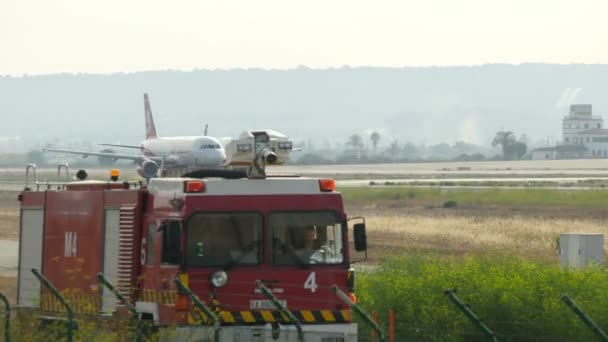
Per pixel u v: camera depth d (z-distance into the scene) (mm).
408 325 91875
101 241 87000
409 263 111500
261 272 77125
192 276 76250
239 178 83188
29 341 81375
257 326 76562
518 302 87312
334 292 77688
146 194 82938
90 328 78000
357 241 79625
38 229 96188
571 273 93625
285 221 78062
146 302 80188
